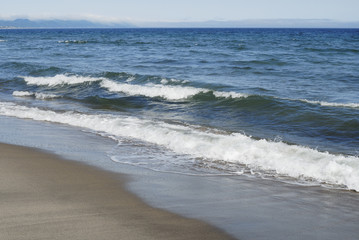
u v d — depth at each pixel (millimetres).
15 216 3941
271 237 3674
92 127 9305
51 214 4027
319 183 5422
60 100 14000
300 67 24250
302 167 5941
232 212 4285
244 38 87875
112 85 16312
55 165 5988
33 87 17172
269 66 24969
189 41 71000
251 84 17203
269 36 104562
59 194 4672
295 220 4105
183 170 5965
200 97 13812
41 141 7711
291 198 4797
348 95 14438
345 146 7941
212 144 7266
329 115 10523
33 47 49594
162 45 55625
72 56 33625
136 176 5570
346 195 4949
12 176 5348
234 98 13133
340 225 4000
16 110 11516
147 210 4262
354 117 10172
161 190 4984
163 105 13023
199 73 21344
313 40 75312
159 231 3715
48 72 21375
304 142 8273
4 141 7609
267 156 6488
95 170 5793
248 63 26922
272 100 12320
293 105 11781
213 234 3695
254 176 5707
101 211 4176
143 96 14586
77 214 4055
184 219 4039
